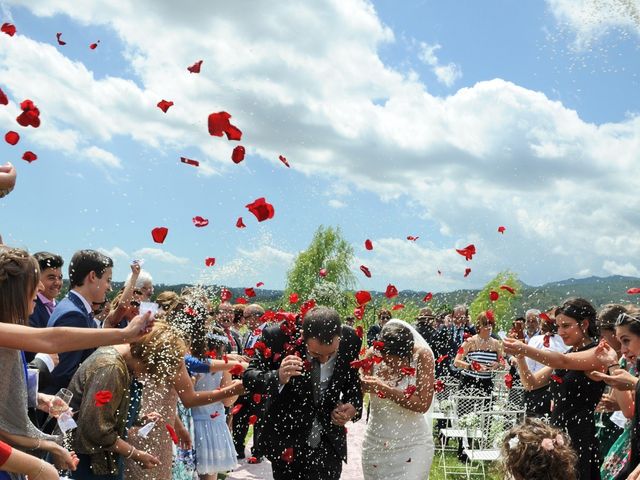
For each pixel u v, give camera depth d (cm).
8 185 278
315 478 406
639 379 356
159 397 391
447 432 756
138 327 260
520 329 514
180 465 502
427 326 988
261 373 404
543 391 582
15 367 270
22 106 313
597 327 445
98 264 429
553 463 248
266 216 338
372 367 457
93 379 340
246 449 836
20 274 266
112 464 347
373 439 453
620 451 427
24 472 232
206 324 477
